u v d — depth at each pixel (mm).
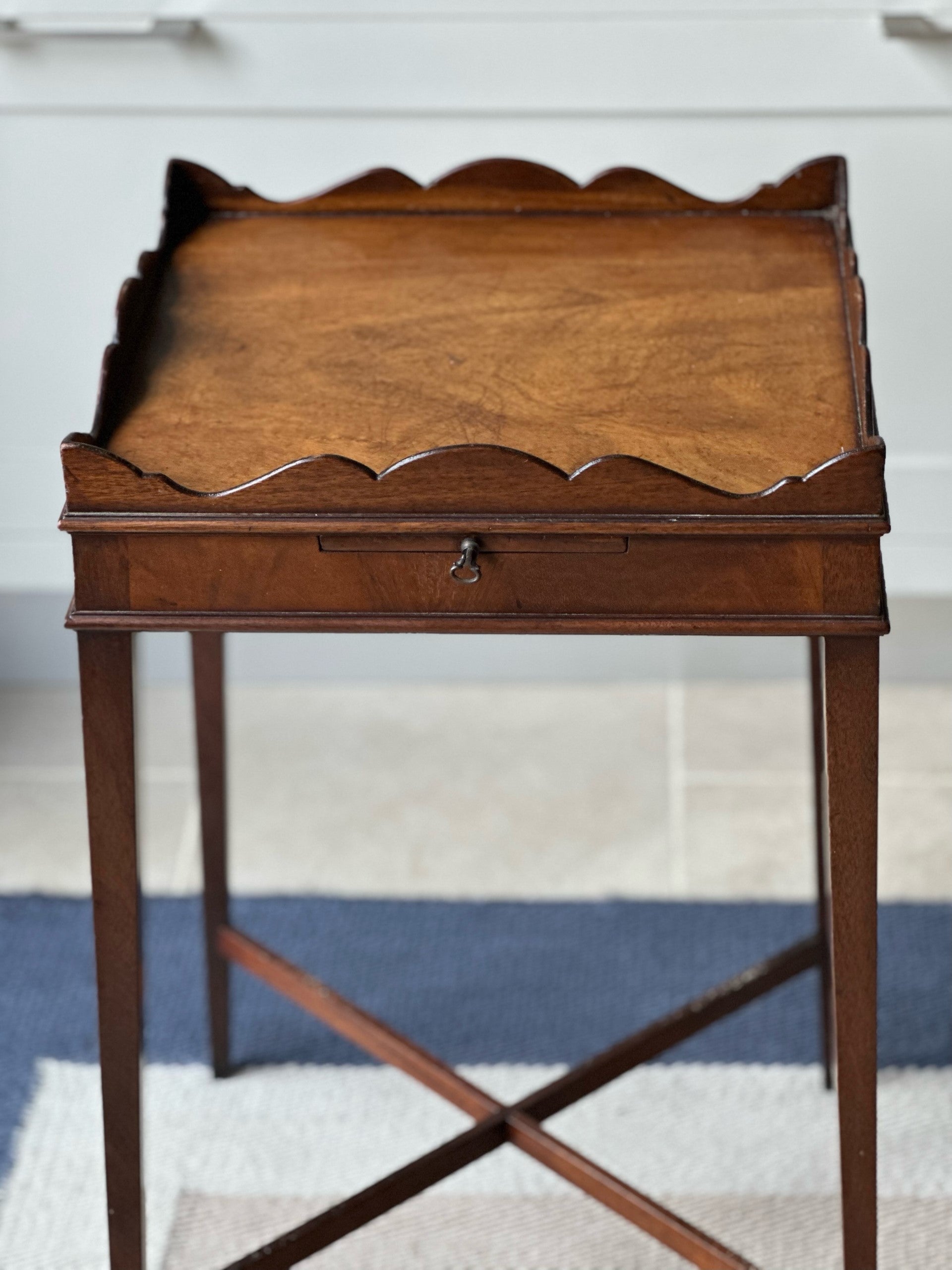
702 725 2264
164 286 1290
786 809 2104
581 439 1098
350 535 1054
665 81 1918
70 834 2080
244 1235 1538
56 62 1927
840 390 1148
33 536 2205
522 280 1297
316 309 1259
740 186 1982
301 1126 1662
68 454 1034
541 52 1908
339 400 1146
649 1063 1715
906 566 2186
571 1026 1775
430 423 1118
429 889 1982
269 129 1973
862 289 1209
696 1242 1313
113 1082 1263
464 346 1208
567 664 2342
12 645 2338
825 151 1958
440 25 1896
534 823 2090
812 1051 1728
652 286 1283
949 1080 1687
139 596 1082
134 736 1146
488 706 2312
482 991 1826
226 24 1900
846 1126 1257
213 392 1158
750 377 1165
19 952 1876
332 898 1964
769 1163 1600
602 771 2180
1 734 2270
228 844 1669
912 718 2256
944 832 2041
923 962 1836
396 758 2213
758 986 1550
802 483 1019
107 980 1224
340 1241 1526
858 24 1873
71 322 2086
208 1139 1646
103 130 1974
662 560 1055
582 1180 1369
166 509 1049
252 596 1080
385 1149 1634
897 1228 1521
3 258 2051
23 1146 1625
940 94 1905
